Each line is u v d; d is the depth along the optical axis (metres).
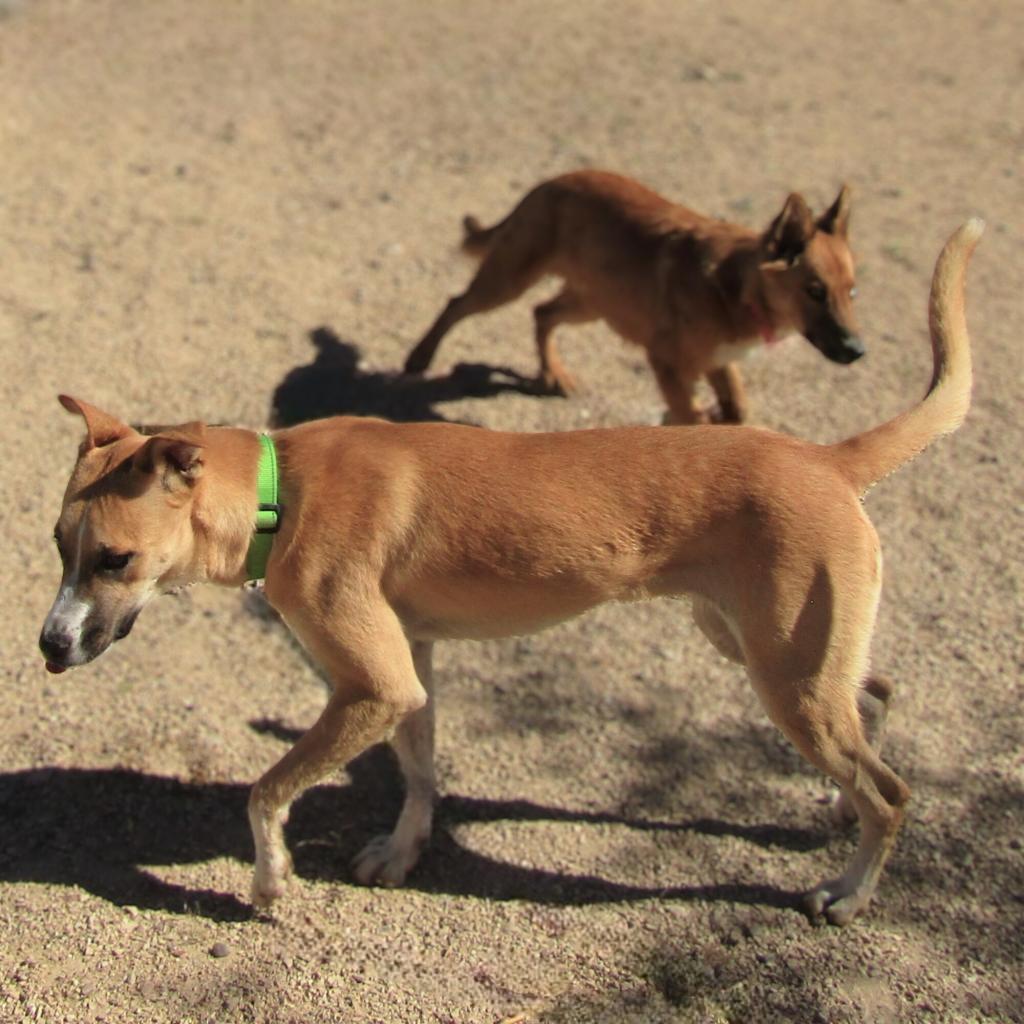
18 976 2.24
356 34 5.05
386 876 2.38
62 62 4.61
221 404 3.10
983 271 3.56
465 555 2.27
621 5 5.52
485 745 2.56
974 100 4.67
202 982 2.25
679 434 2.30
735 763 2.54
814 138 4.32
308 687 2.63
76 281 3.38
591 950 2.30
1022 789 2.49
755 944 2.31
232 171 3.92
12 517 2.85
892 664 2.67
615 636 2.72
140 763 2.50
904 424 2.29
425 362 3.18
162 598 2.74
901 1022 2.23
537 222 3.09
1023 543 2.86
